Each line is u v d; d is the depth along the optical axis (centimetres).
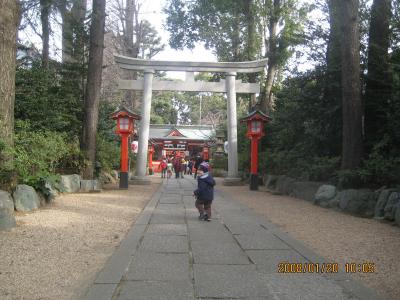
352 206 1015
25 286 468
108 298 429
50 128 1373
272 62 2139
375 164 1045
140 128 2038
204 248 655
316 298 439
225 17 2234
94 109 1579
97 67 1583
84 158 1505
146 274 514
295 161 1563
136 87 2039
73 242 673
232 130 2052
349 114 1150
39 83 1383
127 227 825
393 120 1065
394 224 870
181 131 5081
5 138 908
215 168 3203
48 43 1697
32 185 998
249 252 631
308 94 1373
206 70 2039
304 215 1005
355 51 1154
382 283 496
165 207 1138
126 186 1695
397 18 1160
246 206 1176
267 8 2073
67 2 1479
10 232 715
